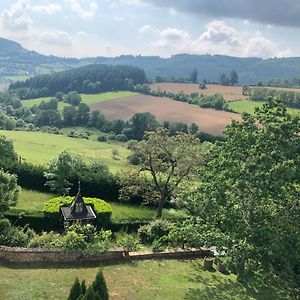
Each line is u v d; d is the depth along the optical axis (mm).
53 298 22344
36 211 40062
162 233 34094
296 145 23938
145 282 25453
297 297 25359
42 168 52156
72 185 51000
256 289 25984
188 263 29109
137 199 51500
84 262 27641
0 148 55500
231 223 24984
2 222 30906
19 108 166375
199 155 44406
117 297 23141
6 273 24703
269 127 24250
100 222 39156
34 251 26828
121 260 28406
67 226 36406
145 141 45406
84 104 140000
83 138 119375
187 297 24000
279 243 22281
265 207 25688
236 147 24984
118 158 89312
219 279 27016
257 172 23984
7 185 33656
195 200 26547
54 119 140625
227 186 24797
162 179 47500
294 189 24234
